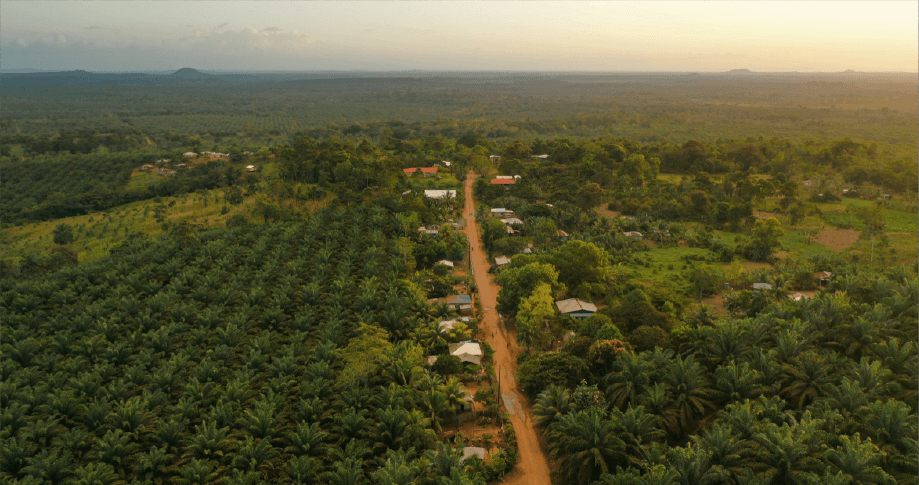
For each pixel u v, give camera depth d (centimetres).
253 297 10194
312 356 7850
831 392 6266
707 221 16575
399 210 16425
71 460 6022
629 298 9538
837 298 8131
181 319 9550
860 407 5888
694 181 19950
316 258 12438
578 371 7112
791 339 6875
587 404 6372
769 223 13375
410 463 5681
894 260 12550
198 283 11100
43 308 10325
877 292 8981
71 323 9456
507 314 9969
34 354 8462
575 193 18550
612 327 7938
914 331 7344
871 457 4966
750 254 13338
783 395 6456
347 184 18562
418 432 6169
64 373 7775
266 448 5903
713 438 5419
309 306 9862
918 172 19812
